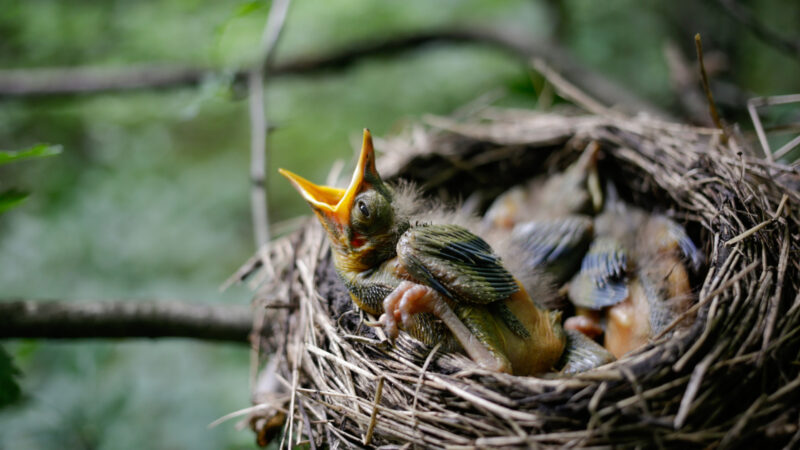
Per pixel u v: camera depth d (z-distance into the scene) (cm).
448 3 85
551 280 40
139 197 82
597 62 83
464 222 41
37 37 80
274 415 39
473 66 85
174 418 55
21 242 70
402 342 36
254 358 41
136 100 85
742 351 34
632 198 44
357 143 51
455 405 35
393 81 87
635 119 45
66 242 72
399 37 73
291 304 39
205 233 82
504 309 37
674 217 41
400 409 35
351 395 36
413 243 36
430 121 48
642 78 82
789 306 36
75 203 77
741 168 39
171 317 42
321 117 89
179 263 78
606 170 44
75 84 68
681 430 33
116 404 52
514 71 81
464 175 46
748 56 75
